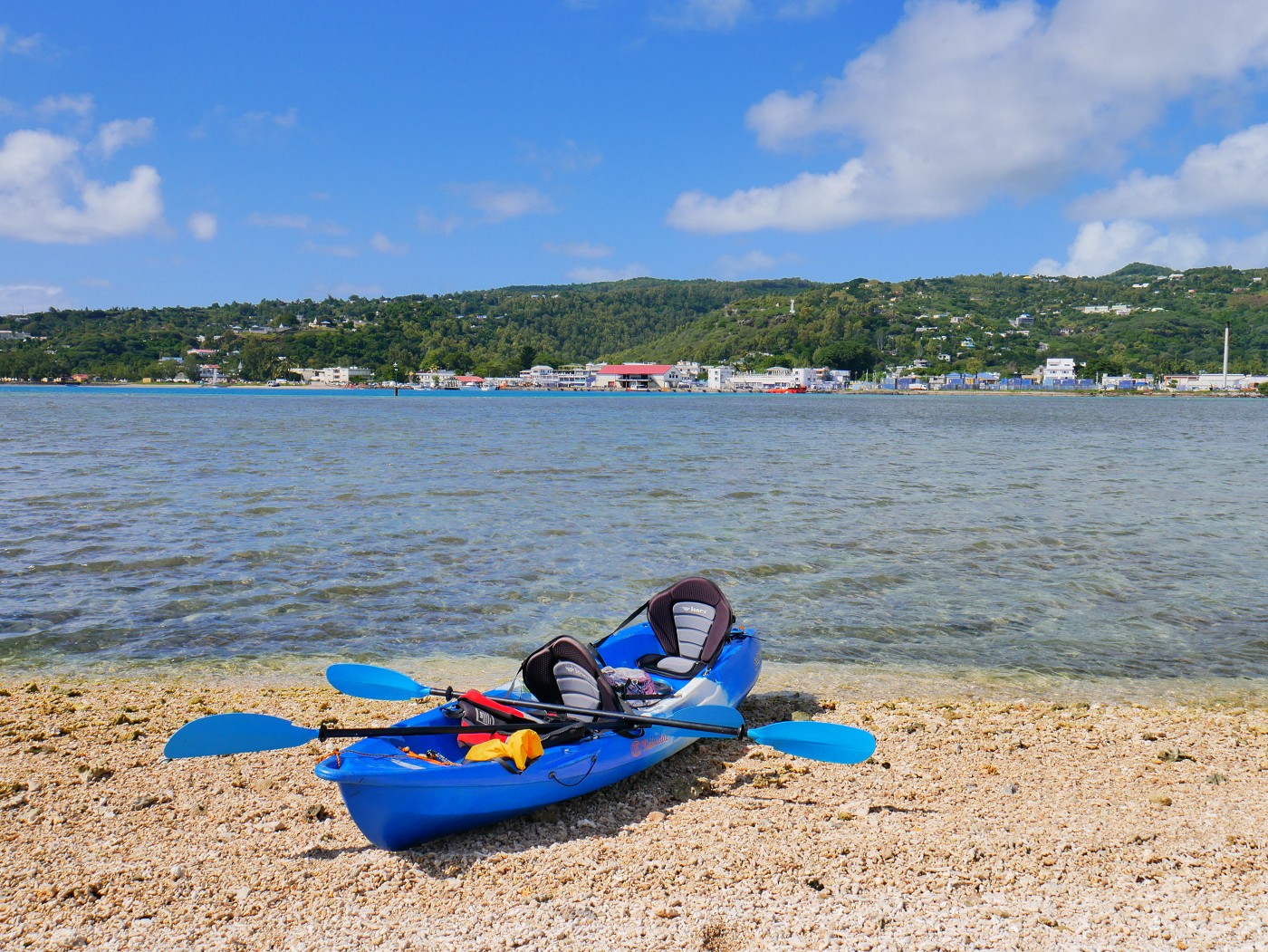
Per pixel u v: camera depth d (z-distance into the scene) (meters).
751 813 7.38
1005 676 11.66
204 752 6.69
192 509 23.52
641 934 5.58
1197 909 5.93
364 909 5.86
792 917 5.78
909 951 5.42
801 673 11.69
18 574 16.31
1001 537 20.78
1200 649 12.90
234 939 5.53
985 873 6.37
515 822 7.18
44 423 65.44
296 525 21.30
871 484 30.62
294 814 7.32
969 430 67.31
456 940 5.52
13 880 6.23
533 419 81.25
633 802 7.62
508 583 16.09
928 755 8.79
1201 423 86.12
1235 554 19.12
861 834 6.99
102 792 7.75
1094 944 5.52
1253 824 7.25
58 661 11.91
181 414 83.69
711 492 28.02
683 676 9.20
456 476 31.53
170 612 14.12
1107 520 23.41
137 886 6.16
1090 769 8.45
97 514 22.69
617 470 34.41
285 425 66.25
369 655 12.31
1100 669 11.97
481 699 7.54
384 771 6.30
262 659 12.09
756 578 16.70
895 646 12.88
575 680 7.88
